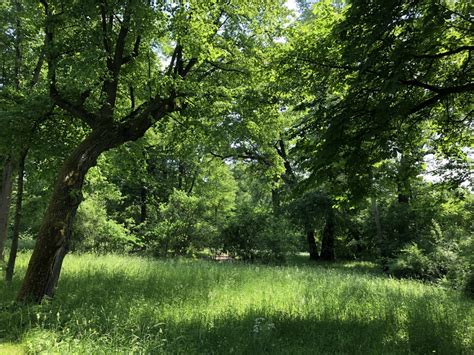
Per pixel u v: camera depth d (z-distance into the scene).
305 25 8.84
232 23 12.16
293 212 25.28
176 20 9.44
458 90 6.80
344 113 7.42
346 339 6.04
